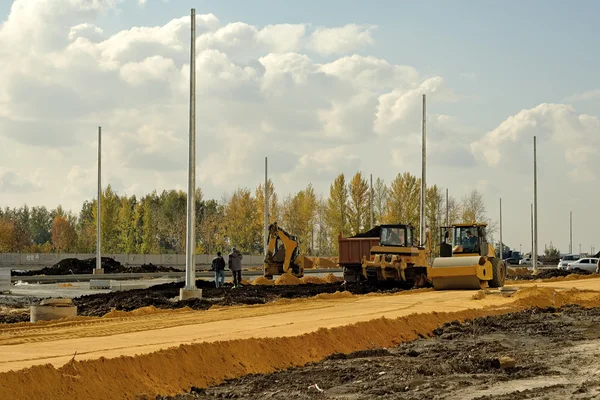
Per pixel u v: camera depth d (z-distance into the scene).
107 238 104.62
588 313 27.91
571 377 14.68
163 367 13.86
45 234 149.00
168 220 125.69
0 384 11.33
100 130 58.31
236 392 13.43
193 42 30.34
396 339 20.23
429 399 12.65
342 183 94.19
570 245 145.00
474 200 112.25
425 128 50.72
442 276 36.06
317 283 48.59
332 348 17.98
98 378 12.65
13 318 25.00
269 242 47.12
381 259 38.06
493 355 17.72
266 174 64.50
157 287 39.31
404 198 93.62
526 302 29.83
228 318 22.94
